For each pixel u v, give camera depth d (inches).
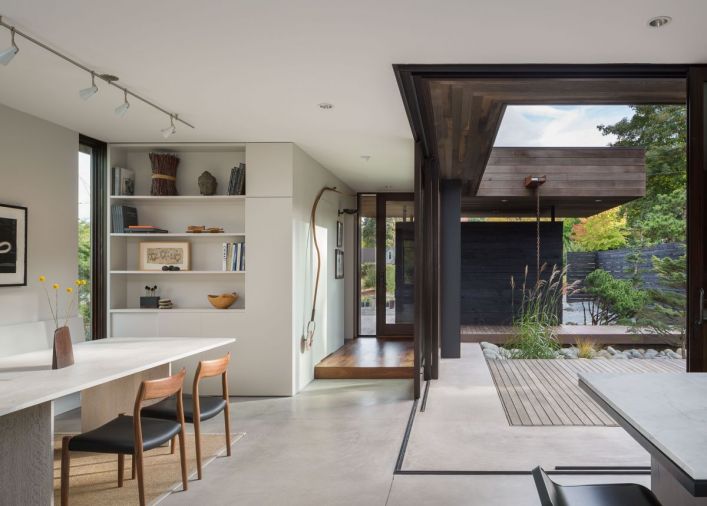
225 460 159.0
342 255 348.5
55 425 201.2
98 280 237.6
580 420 189.3
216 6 114.3
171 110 190.1
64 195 211.9
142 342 183.3
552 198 368.5
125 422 135.3
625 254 490.9
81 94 147.9
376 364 278.4
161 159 239.5
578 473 139.8
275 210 235.6
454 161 270.8
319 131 217.0
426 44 132.6
